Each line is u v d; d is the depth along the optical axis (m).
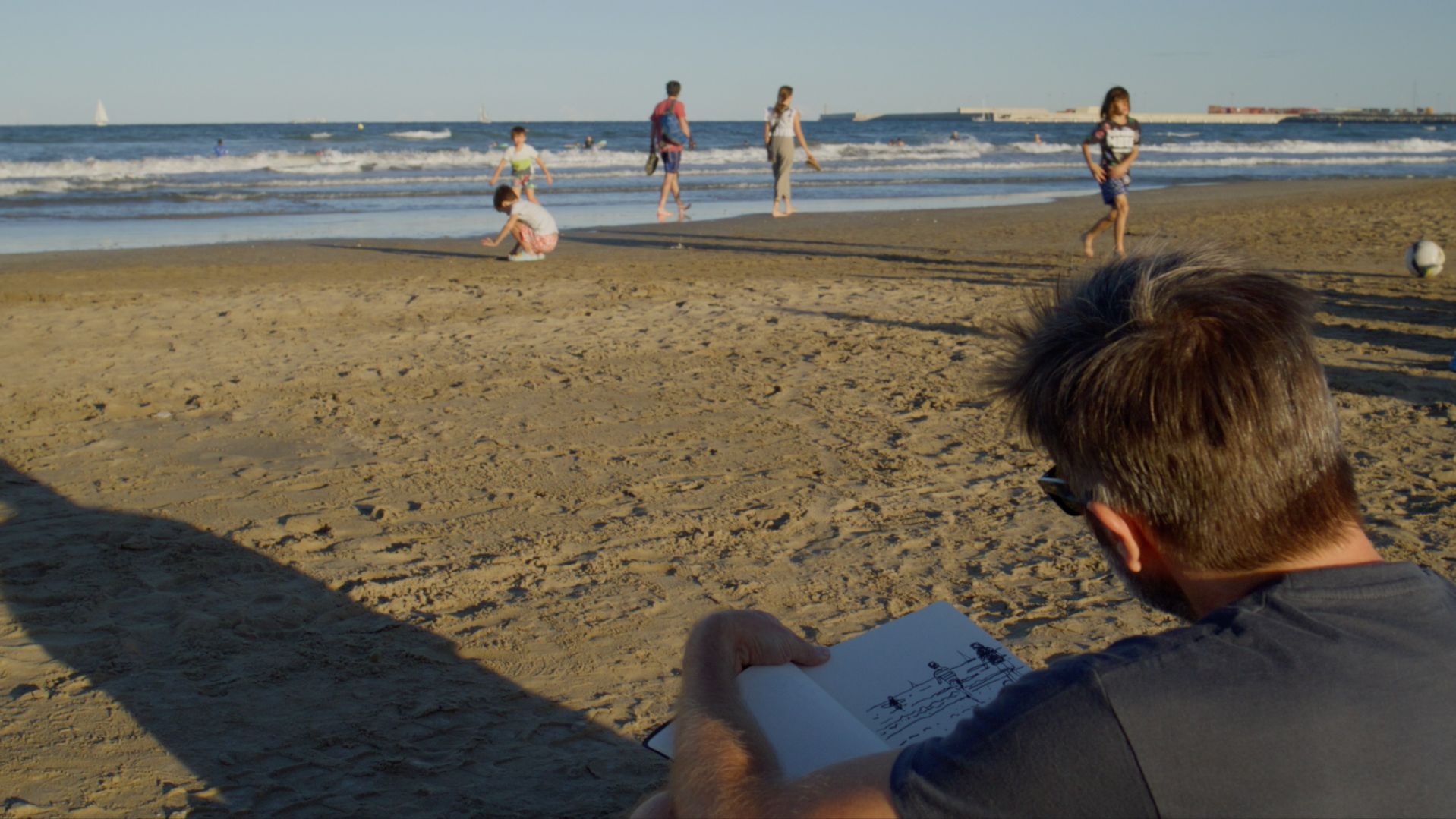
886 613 3.75
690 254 13.45
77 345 7.95
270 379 6.98
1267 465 1.22
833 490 4.95
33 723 3.08
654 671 3.40
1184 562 1.29
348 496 4.89
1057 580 4.02
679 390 6.67
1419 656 1.18
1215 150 50.78
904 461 5.34
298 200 23.47
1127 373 1.25
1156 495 1.25
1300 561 1.25
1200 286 1.30
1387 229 15.11
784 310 9.28
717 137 68.62
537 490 4.97
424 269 12.00
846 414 6.13
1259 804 1.12
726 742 1.43
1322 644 1.18
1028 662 3.38
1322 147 53.94
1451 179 29.06
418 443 5.66
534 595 3.92
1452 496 4.72
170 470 5.25
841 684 1.87
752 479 5.10
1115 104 11.99
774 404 6.36
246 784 2.81
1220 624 1.21
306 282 11.01
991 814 1.15
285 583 4.00
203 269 11.97
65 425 5.98
